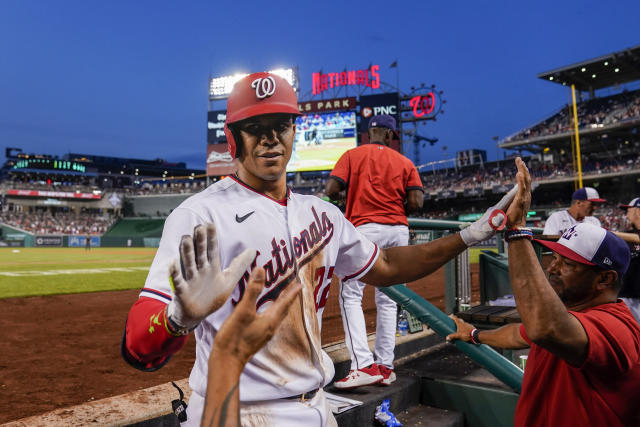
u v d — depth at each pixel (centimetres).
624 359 145
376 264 151
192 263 73
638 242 387
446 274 387
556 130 4416
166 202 6431
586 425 152
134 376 313
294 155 3803
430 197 5047
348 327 264
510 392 262
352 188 301
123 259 2475
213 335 113
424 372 307
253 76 115
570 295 167
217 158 4166
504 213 140
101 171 9500
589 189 427
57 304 745
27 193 6222
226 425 65
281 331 115
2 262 2131
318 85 4003
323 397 128
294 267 121
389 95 3706
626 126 3903
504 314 293
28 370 331
